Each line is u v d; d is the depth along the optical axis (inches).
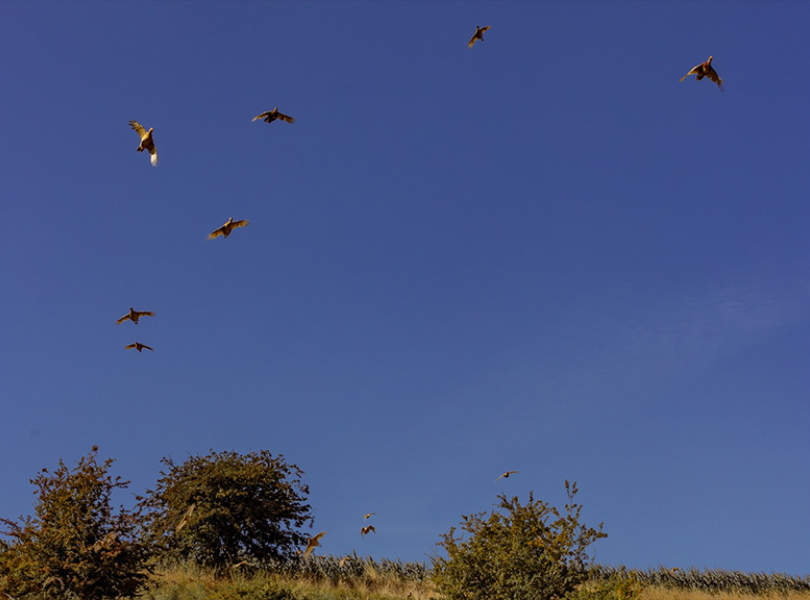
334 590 890.1
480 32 588.4
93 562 704.4
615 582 666.2
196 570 911.7
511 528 737.6
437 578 743.1
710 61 430.6
